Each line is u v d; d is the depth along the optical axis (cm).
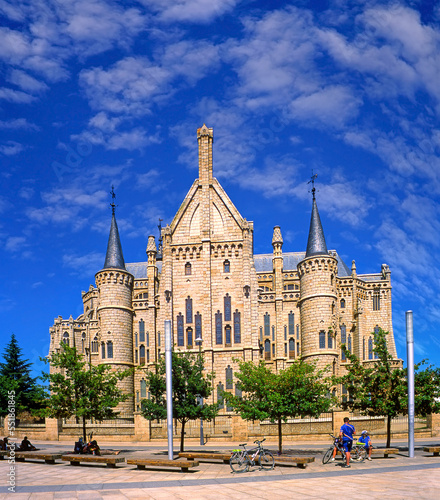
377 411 3703
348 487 2220
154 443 5075
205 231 7269
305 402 3684
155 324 7981
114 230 8269
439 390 3656
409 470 2673
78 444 3734
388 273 8812
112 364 7625
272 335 8019
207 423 5838
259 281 8875
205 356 6938
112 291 7844
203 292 7150
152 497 2094
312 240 7531
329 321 7181
